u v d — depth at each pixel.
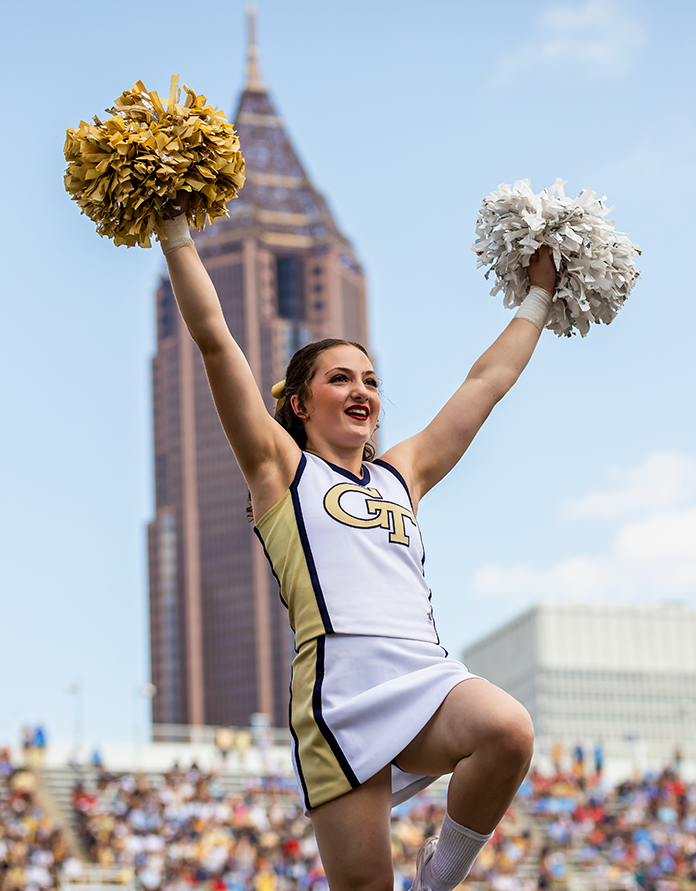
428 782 3.40
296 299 155.62
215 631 142.00
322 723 3.23
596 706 99.88
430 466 3.88
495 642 107.56
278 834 26.80
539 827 30.62
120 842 25.53
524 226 4.08
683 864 29.75
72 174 3.40
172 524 146.62
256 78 171.62
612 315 4.18
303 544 3.37
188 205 3.47
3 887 22.53
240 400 3.39
